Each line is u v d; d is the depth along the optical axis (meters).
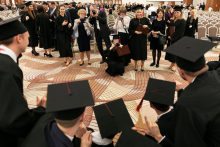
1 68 1.05
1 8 13.62
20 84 1.14
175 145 1.04
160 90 1.64
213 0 21.30
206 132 0.97
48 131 0.95
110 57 4.20
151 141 1.08
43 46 5.55
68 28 4.57
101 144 1.42
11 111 1.00
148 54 5.99
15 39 1.21
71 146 0.92
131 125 1.47
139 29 4.02
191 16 5.72
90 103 0.96
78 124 0.96
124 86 3.63
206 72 1.11
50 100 0.98
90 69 4.62
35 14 5.59
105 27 4.77
